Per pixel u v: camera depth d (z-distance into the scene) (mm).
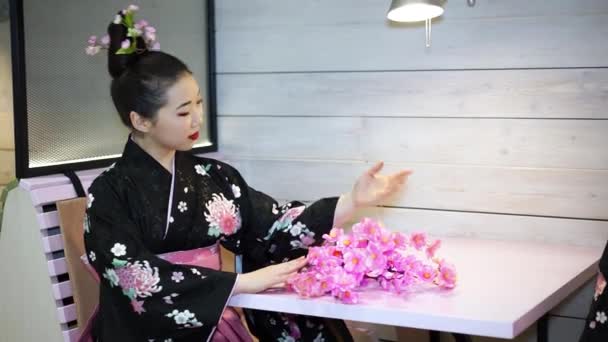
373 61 2281
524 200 2154
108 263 1602
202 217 1778
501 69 2127
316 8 2336
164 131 1684
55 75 1958
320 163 2400
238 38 2467
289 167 2449
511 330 1349
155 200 1723
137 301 1581
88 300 1912
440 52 2189
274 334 1833
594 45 2020
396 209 2307
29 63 1872
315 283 1522
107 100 2152
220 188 1861
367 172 1768
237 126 2514
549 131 2100
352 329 2439
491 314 1398
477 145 2188
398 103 2266
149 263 1580
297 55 2385
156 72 1650
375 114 2301
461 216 2232
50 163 1963
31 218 1884
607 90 2021
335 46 2326
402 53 2238
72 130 2031
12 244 1948
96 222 1647
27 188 1860
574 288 1723
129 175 1717
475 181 2203
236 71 2486
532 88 2100
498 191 2180
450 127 2211
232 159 2535
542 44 2072
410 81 2240
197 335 1594
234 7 2455
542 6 2057
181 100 1661
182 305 1563
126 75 1676
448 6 2160
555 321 2184
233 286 1554
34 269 1918
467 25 2146
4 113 2580
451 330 1387
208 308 1551
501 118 2148
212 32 2486
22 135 1863
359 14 2281
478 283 1654
